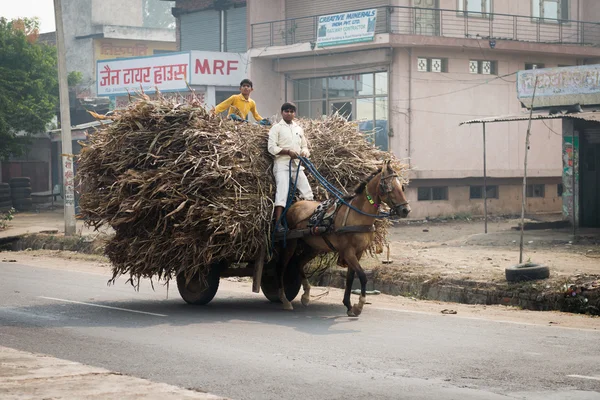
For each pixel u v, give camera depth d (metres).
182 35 41.03
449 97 31.34
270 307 13.13
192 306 13.27
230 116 13.00
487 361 8.62
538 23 33.94
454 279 14.80
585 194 25.22
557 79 25.08
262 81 33.84
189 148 12.15
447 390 7.39
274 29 34.50
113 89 37.06
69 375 7.90
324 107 32.97
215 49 39.50
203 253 11.94
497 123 32.47
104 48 54.91
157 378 8.01
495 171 32.31
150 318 11.93
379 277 15.91
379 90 31.06
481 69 32.25
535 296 13.52
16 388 7.32
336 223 11.79
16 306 13.34
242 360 8.77
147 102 12.65
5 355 9.00
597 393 7.27
